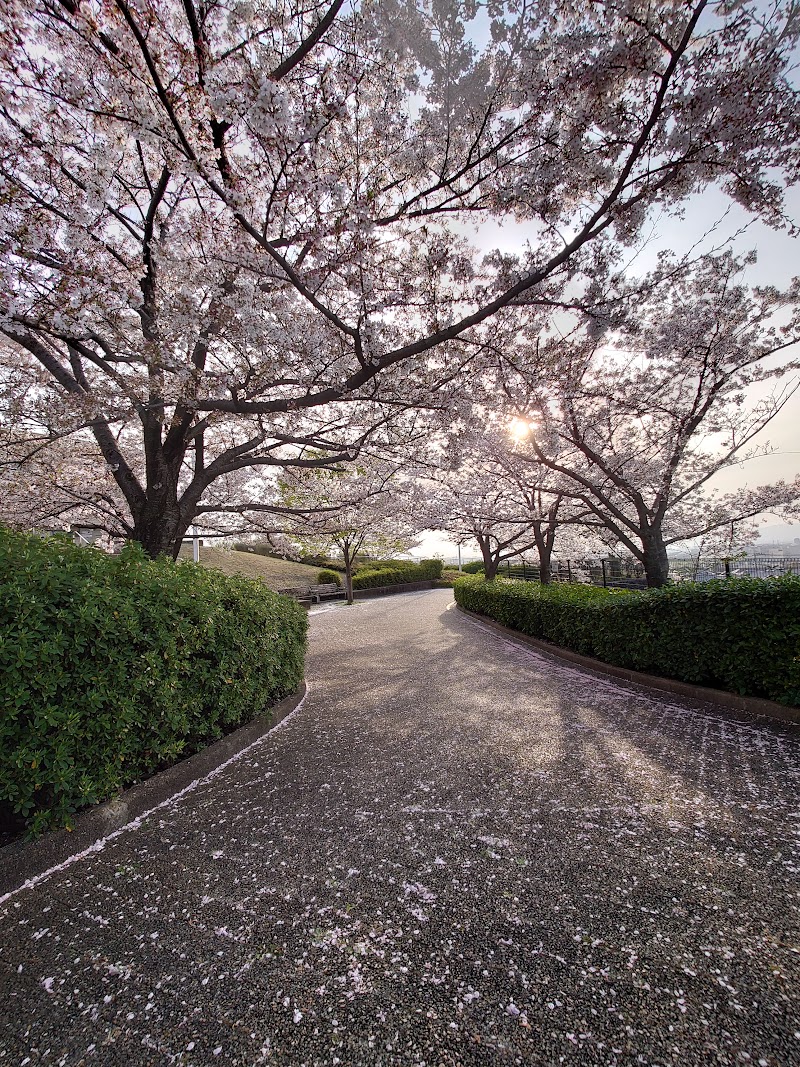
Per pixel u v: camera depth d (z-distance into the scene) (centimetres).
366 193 346
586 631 672
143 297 436
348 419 725
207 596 382
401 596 2452
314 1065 135
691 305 652
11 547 264
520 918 189
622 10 269
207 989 163
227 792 318
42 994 163
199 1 310
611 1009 148
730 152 316
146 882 224
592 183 358
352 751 386
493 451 782
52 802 250
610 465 794
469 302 466
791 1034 137
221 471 632
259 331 404
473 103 337
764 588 408
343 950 177
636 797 283
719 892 198
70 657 250
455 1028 144
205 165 324
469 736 407
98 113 314
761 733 369
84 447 765
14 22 303
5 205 319
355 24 309
